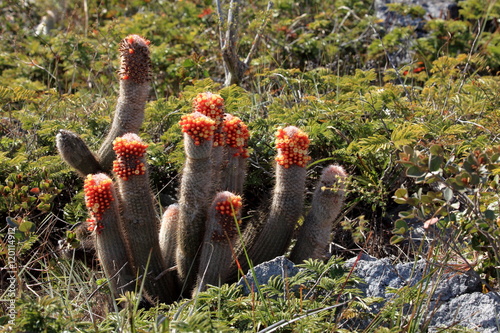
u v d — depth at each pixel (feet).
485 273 18.34
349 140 24.90
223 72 39.60
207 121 16.49
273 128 25.80
